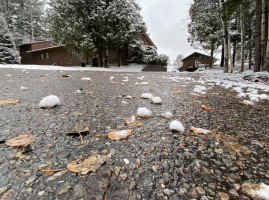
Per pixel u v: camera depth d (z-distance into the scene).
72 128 1.17
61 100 1.91
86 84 3.24
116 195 0.62
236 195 0.65
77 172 0.73
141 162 0.82
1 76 3.96
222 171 0.78
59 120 1.31
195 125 1.34
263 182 0.71
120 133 1.10
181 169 0.79
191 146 1.00
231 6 7.25
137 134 1.13
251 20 13.12
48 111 1.51
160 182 0.70
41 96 2.04
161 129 1.22
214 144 1.04
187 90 3.00
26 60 25.12
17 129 1.11
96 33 12.44
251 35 14.48
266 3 6.90
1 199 0.58
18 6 29.11
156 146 0.98
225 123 1.41
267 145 1.04
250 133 1.22
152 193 0.64
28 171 0.72
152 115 1.52
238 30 14.52
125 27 13.06
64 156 0.84
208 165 0.82
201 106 1.91
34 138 1.00
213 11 9.01
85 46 11.55
